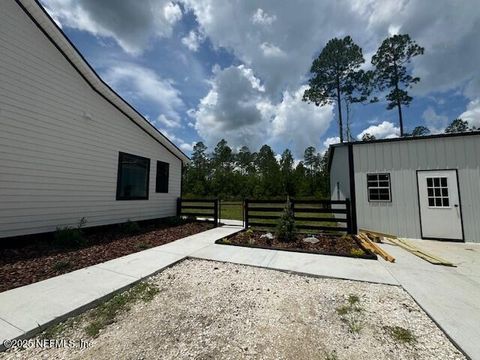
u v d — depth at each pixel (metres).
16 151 4.59
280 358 1.86
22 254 4.23
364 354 1.92
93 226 6.25
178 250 5.02
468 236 6.19
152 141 8.60
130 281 3.29
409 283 3.38
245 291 3.14
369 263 4.27
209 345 2.01
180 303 2.79
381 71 20.89
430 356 1.91
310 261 4.34
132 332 2.19
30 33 4.85
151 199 8.48
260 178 28.16
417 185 6.73
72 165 5.71
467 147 6.36
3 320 2.25
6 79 4.44
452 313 2.52
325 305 2.78
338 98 21.48
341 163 9.16
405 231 6.74
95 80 6.12
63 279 3.31
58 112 5.40
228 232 7.27
